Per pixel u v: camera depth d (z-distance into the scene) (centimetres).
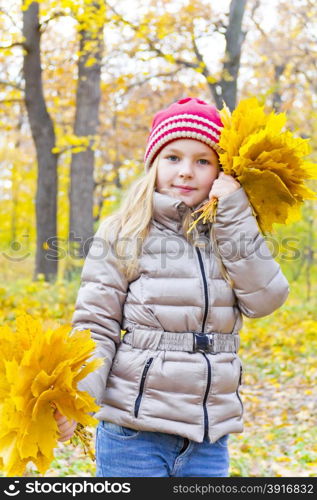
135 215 248
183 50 1346
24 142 2666
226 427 234
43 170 1419
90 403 201
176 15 1359
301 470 433
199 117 251
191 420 228
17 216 2808
